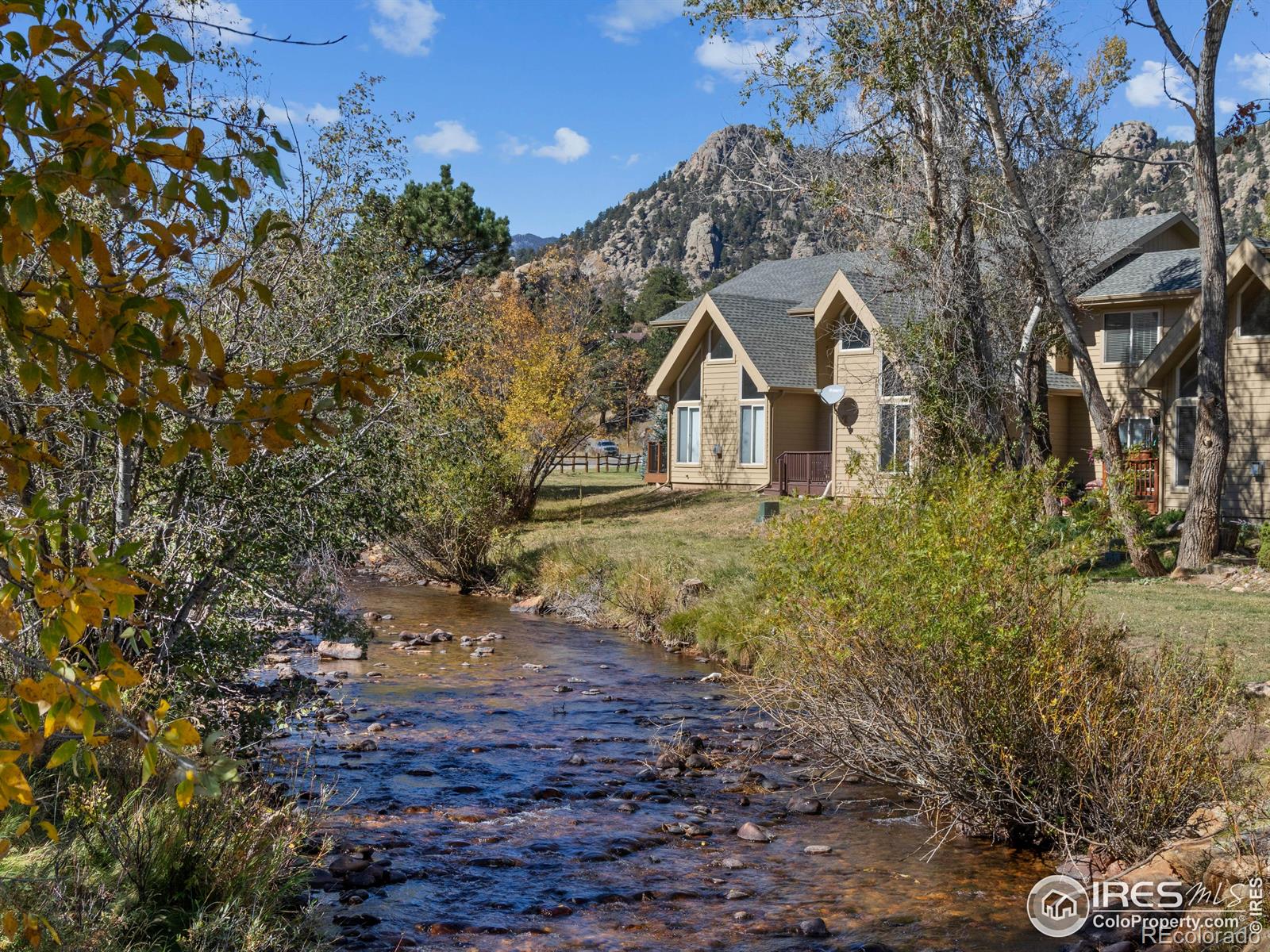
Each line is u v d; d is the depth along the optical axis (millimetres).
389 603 22750
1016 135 22328
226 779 2414
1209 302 20828
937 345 21094
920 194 21406
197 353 2451
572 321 41875
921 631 8281
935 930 6645
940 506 8938
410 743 11352
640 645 18141
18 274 2811
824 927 6656
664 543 25672
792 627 9594
